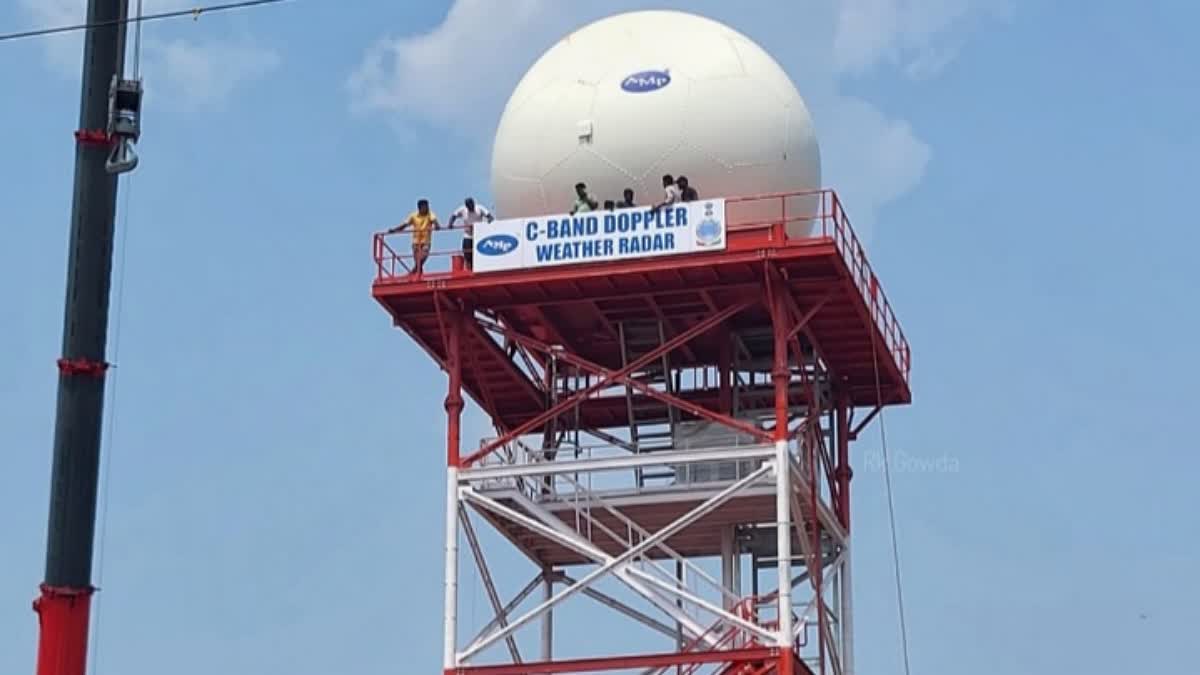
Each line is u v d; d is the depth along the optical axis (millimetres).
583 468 57438
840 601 62000
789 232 59188
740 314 60312
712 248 56656
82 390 44031
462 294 58188
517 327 60500
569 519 60469
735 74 59562
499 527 60531
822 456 62406
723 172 58625
